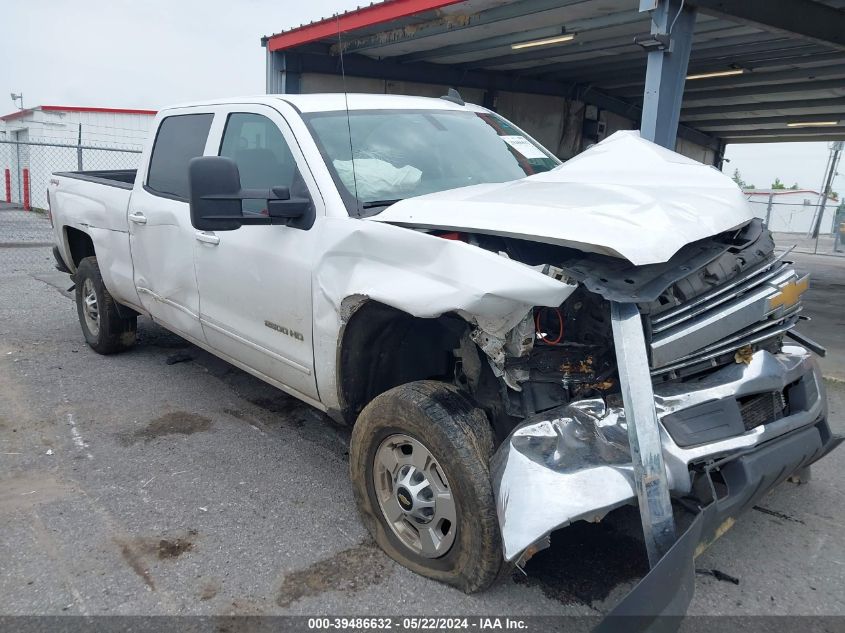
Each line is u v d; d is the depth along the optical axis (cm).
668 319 260
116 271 539
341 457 422
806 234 2823
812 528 347
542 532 236
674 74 727
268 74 1316
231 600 286
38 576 300
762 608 286
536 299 249
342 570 306
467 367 300
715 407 261
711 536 252
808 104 1567
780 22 780
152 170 496
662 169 340
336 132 374
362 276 307
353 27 1107
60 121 2252
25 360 591
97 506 359
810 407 300
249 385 543
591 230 253
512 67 1495
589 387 270
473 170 396
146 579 299
